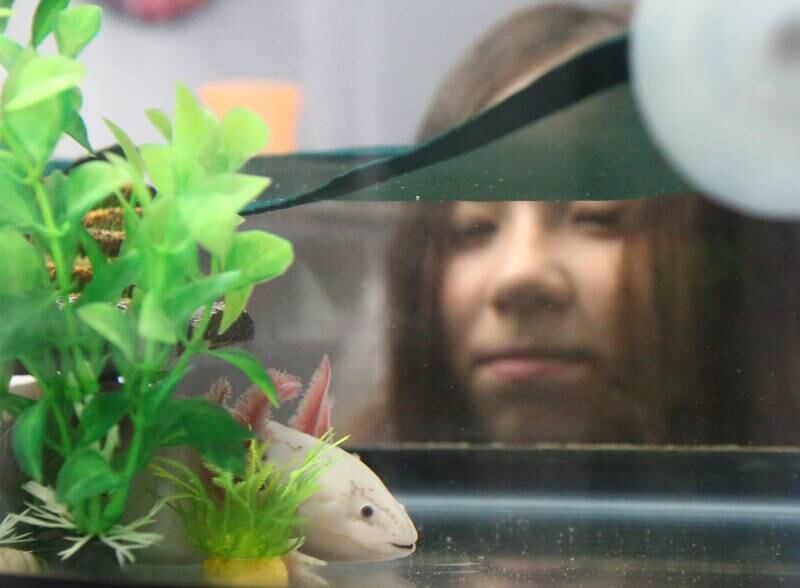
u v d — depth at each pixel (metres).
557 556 0.59
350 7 0.75
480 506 0.67
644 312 0.73
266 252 0.54
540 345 0.74
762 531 0.62
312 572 0.56
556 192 0.61
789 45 0.47
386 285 0.74
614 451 0.72
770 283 0.72
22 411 0.56
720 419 0.73
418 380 0.74
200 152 0.52
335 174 0.67
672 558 0.59
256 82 0.75
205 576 0.52
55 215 0.54
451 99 0.70
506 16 0.69
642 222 0.73
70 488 0.51
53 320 0.54
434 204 0.73
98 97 0.74
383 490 0.58
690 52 0.48
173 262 0.51
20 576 0.51
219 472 0.56
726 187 0.50
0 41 0.55
